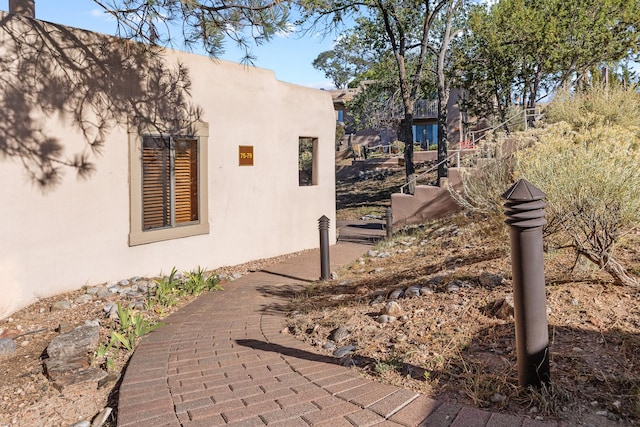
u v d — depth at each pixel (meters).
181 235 8.41
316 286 7.40
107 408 3.35
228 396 3.18
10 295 5.89
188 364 4.00
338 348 4.06
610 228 4.08
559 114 11.80
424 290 5.13
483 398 2.82
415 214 14.88
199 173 8.75
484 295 4.57
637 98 11.81
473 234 8.01
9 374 4.13
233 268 9.33
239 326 5.35
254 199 10.05
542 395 2.70
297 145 11.38
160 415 2.93
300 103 11.39
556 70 17.66
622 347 3.16
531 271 2.75
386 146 37.31
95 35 7.00
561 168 4.38
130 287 7.07
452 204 14.15
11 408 3.51
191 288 7.22
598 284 4.27
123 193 7.44
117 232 7.36
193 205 8.78
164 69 8.02
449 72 20.80
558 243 4.95
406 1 19.81
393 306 4.65
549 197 4.29
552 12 16.38
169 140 8.17
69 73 6.63
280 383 3.36
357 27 22.53
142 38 6.77
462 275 5.40
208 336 4.97
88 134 6.89
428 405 2.79
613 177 3.98
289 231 11.23
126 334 5.04
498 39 17.55
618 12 15.98
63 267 6.59
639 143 5.08
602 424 2.48
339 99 40.53
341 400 2.97
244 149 9.74
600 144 4.67
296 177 11.41
